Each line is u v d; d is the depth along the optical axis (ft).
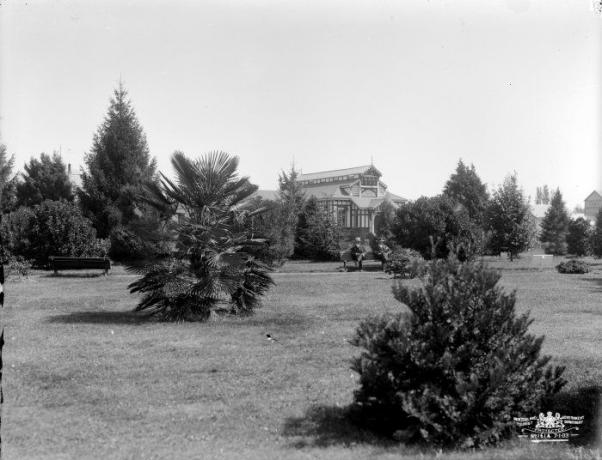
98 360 29.99
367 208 228.02
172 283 43.96
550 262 128.06
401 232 120.06
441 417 18.25
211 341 35.81
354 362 20.36
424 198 120.06
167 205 46.57
